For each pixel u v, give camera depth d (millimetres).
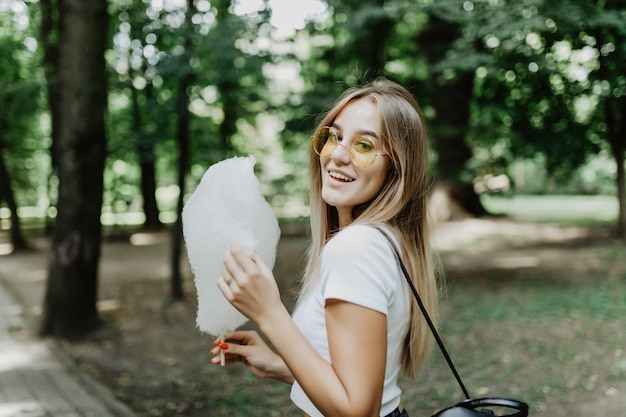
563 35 9961
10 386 6312
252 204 1313
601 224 20766
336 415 1191
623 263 12648
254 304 1227
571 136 12141
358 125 1464
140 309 10305
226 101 10648
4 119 18234
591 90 11484
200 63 9812
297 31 11172
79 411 5465
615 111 14938
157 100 10203
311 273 1688
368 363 1223
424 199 1517
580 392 5547
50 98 15875
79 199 8461
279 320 1219
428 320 1401
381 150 1449
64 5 8156
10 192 20719
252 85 10789
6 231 29844
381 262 1307
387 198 1455
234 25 9273
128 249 20578
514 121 11398
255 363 1754
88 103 8297
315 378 1195
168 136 11391
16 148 26594
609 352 6703
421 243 1509
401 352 1463
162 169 34094
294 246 19203
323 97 11344
